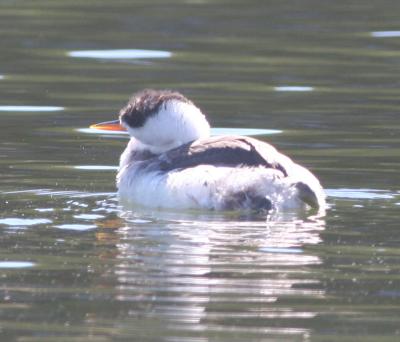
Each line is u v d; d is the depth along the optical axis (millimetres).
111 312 9781
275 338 9258
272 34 24766
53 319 9656
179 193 12844
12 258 11203
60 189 14273
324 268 10852
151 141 14422
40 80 20891
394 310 9828
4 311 9820
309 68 21812
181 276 10648
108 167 15570
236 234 11961
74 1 28266
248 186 12500
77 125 17953
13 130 17562
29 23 25531
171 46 23656
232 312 9781
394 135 17078
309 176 12922
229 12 27047
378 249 11445
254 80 20875
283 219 12516
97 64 22156
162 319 9656
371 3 28172
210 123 17859
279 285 10438
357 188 14188
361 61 22328
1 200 13641
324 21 26047
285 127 17625
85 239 11867
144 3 28047
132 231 12156
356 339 9242
